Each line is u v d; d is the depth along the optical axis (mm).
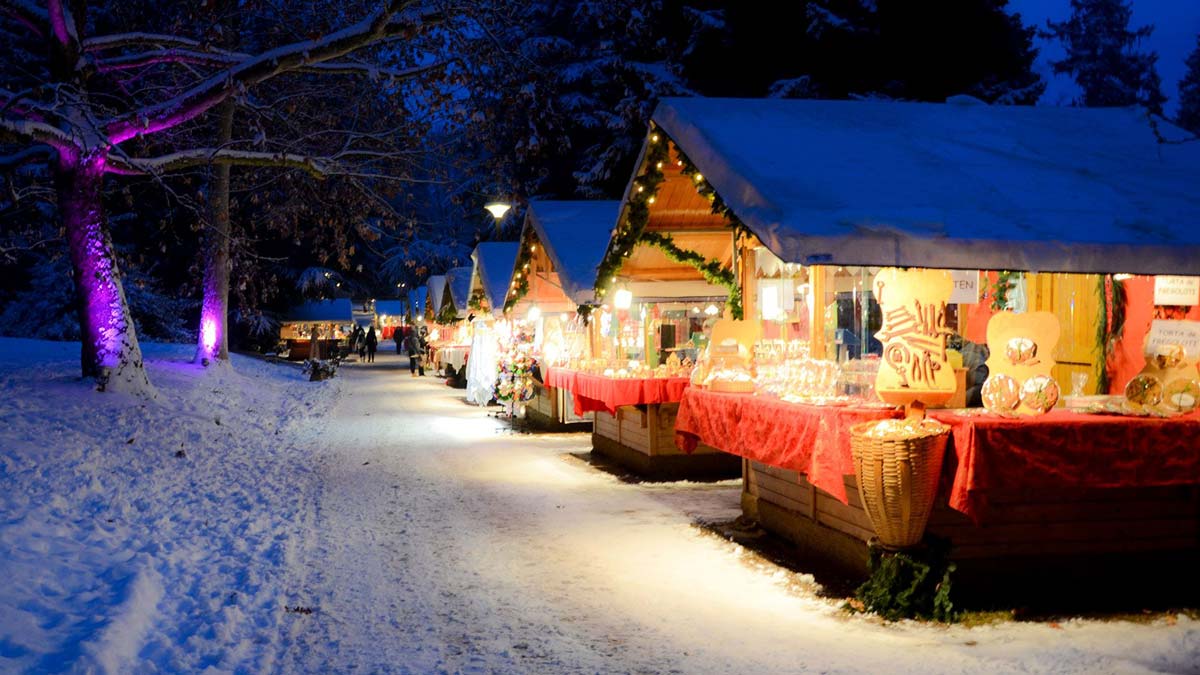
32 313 34281
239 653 5699
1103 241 6629
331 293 50562
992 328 6652
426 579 7516
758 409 8023
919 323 6492
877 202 7043
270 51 14672
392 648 5852
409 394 29344
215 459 13234
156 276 39219
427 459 14805
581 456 15234
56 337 34031
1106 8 54688
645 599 6902
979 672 5172
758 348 9742
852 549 7379
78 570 6996
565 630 6176
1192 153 8711
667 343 14898
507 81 17141
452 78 16453
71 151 14430
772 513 8945
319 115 19766
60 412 13117
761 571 7703
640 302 15102
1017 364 6523
